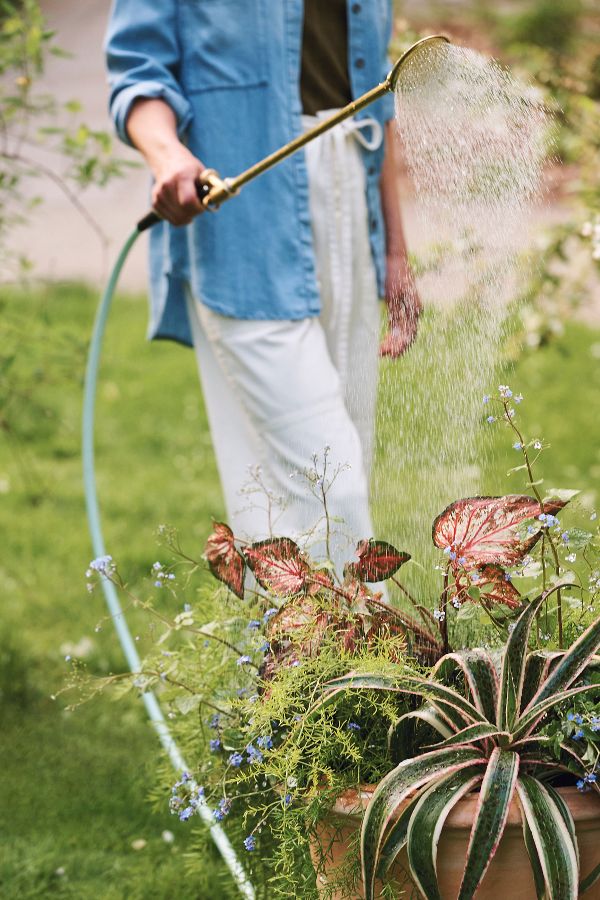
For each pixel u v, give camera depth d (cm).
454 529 194
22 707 359
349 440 269
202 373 290
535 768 179
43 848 282
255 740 197
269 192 274
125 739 336
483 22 880
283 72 272
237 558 203
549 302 412
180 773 224
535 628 200
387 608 198
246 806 213
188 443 636
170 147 261
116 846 284
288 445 270
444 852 172
